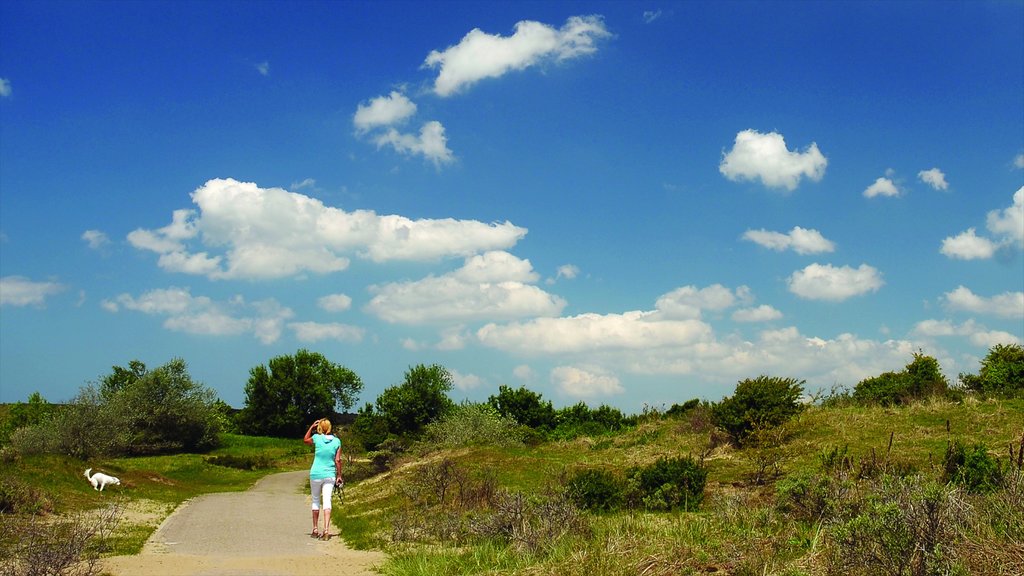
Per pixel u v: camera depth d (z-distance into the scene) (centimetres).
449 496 1739
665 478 1503
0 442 5003
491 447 3064
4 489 1599
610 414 4903
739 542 873
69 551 883
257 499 2391
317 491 1309
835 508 951
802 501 1031
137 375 7188
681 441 2553
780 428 2127
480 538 1163
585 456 2577
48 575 846
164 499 2266
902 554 672
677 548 864
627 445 2756
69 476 2367
